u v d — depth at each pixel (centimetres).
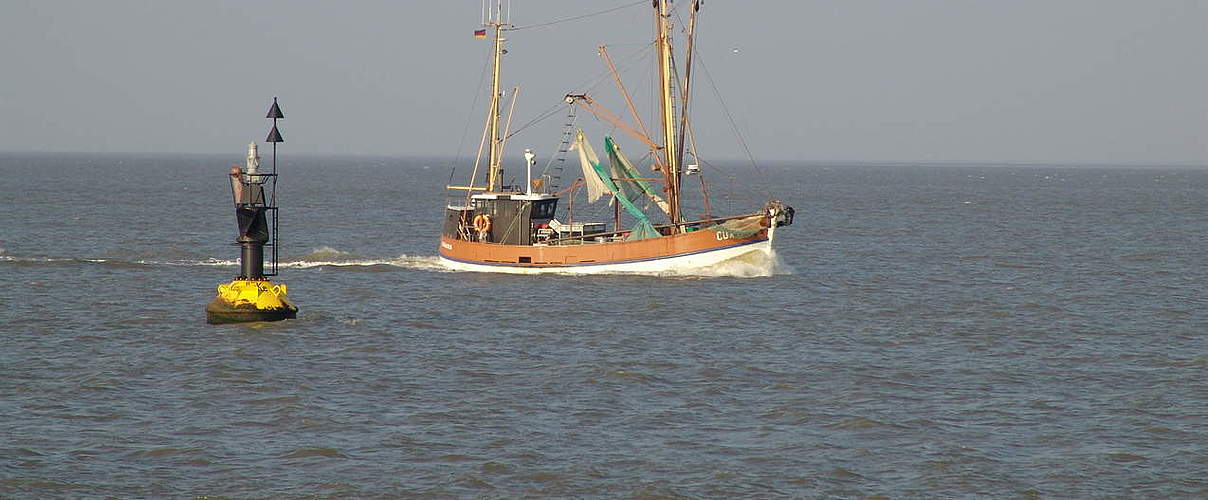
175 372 15688
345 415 13738
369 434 13012
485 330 19362
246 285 19412
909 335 19412
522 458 12250
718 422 13662
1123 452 12656
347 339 18238
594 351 17625
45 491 11119
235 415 13688
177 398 14388
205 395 14538
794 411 14150
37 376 15388
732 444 12812
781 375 16100
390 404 14275
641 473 11844
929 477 11831
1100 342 18862
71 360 16375
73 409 13812
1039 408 14412
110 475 11588
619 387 15275
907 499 11256
